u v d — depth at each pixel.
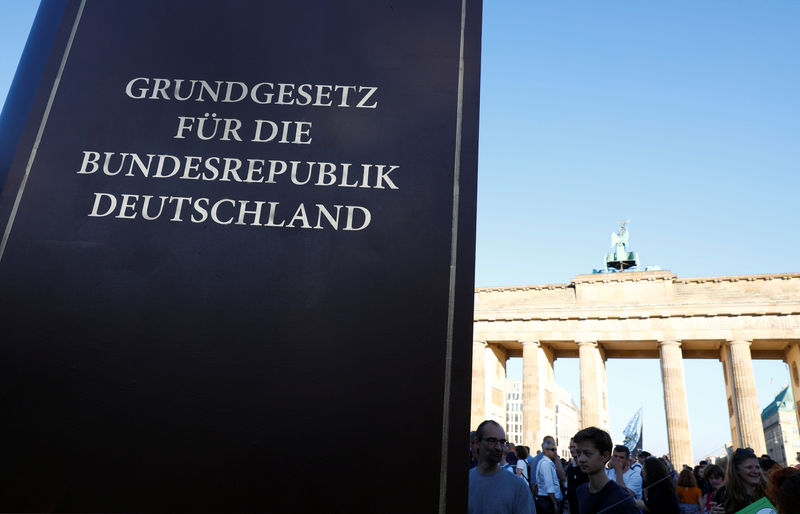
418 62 3.78
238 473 2.95
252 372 3.11
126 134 3.64
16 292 3.26
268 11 3.94
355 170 3.52
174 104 3.72
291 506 2.89
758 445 48.44
